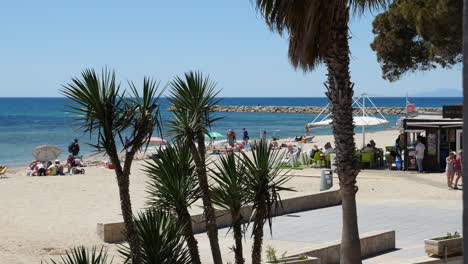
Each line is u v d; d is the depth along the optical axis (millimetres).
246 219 15391
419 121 27547
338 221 16469
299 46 9352
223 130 76500
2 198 21422
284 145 43469
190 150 6590
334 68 9531
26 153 48625
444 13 25547
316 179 25906
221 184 6562
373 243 12836
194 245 6566
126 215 5504
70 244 13555
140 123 5395
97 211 18609
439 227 15789
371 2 9477
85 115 5336
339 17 9391
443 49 27859
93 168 33250
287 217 17312
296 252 11008
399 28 31078
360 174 26719
